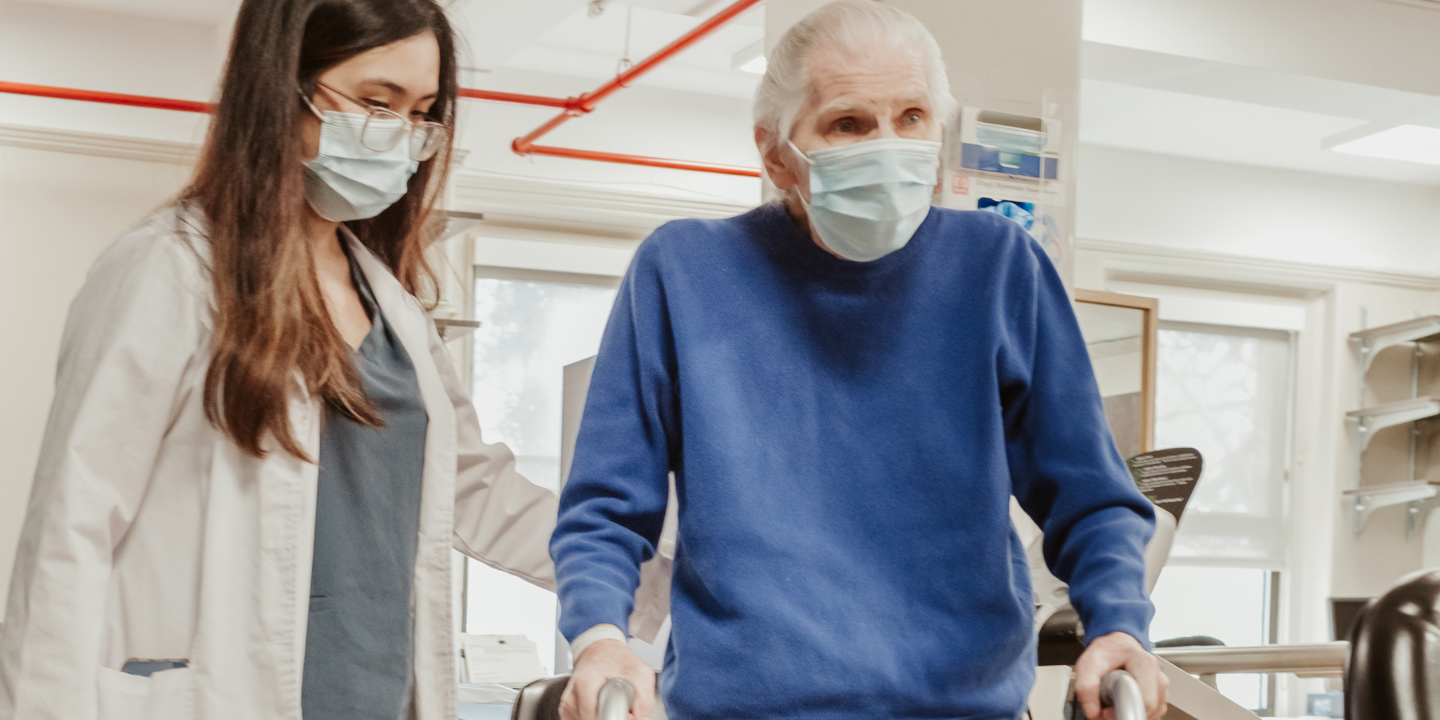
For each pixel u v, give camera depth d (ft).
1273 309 21.80
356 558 4.53
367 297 4.90
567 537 3.71
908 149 3.65
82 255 15.51
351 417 4.54
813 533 3.58
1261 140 20.24
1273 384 22.06
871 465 3.66
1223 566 21.47
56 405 4.07
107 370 3.96
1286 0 13.10
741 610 3.49
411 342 4.87
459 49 4.99
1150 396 19.29
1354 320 21.99
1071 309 4.01
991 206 7.45
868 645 3.48
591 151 18.58
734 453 3.60
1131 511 3.76
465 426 5.34
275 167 4.27
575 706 3.27
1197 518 21.44
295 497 4.32
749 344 3.73
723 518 3.56
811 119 3.70
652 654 5.50
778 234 3.84
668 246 3.86
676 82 18.69
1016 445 3.99
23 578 3.89
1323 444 21.91
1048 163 7.63
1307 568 21.76
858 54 3.66
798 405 3.70
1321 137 19.89
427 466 4.84
